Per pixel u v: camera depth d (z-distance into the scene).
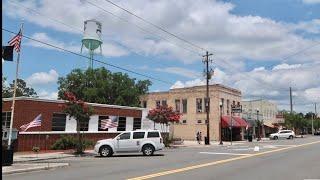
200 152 35.19
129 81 69.06
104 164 24.25
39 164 23.80
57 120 39.53
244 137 75.00
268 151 35.59
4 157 22.64
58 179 16.89
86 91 64.44
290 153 32.66
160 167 21.61
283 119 105.56
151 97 73.12
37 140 36.91
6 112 38.44
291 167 21.41
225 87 69.62
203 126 67.69
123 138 32.53
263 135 89.94
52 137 38.31
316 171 19.45
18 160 27.58
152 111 48.72
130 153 34.66
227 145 51.00
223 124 66.56
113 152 32.28
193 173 18.48
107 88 66.56
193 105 69.06
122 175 17.97
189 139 68.62
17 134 31.64
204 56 56.16
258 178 16.69
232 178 16.66
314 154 31.38
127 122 48.41
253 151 35.84
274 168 20.86
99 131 43.91
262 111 95.62
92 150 38.62
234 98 73.12
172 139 51.75
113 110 46.41
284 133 80.06
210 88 67.75
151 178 16.61
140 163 24.50
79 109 34.53
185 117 69.50
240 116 75.94
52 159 29.53
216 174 18.09
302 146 44.09
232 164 23.12
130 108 48.94
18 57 29.09
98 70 67.94
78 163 25.28
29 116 36.97
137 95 70.00
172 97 71.12
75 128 41.06
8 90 72.94
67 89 66.75
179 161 25.56
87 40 57.53
